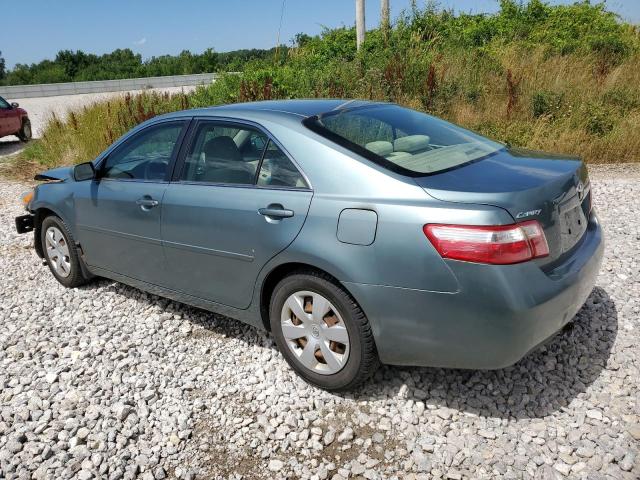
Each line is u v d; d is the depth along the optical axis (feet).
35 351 13.35
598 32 49.11
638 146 30.73
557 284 9.00
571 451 8.96
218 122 12.35
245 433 10.07
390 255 9.19
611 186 24.64
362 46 44.01
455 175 9.61
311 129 10.83
